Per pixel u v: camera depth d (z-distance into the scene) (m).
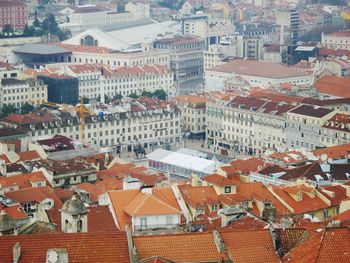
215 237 173.88
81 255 165.38
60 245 166.62
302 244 174.12
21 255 163.00
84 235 168.88
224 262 168.12
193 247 172.12
